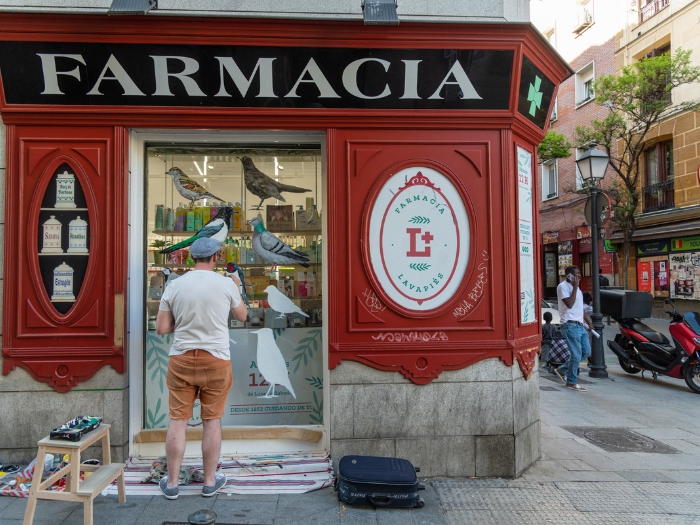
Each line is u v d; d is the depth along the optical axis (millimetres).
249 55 3281
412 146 3531
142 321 3660
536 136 3986
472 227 3527
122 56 3230
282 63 3322
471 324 3498
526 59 3500
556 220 21328
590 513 2852
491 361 3461
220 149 3934
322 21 3188
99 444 3316
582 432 4488
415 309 3480
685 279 14211
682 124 14312
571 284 6207
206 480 2963
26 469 3053
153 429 3566
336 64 3346
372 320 3432
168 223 3963
